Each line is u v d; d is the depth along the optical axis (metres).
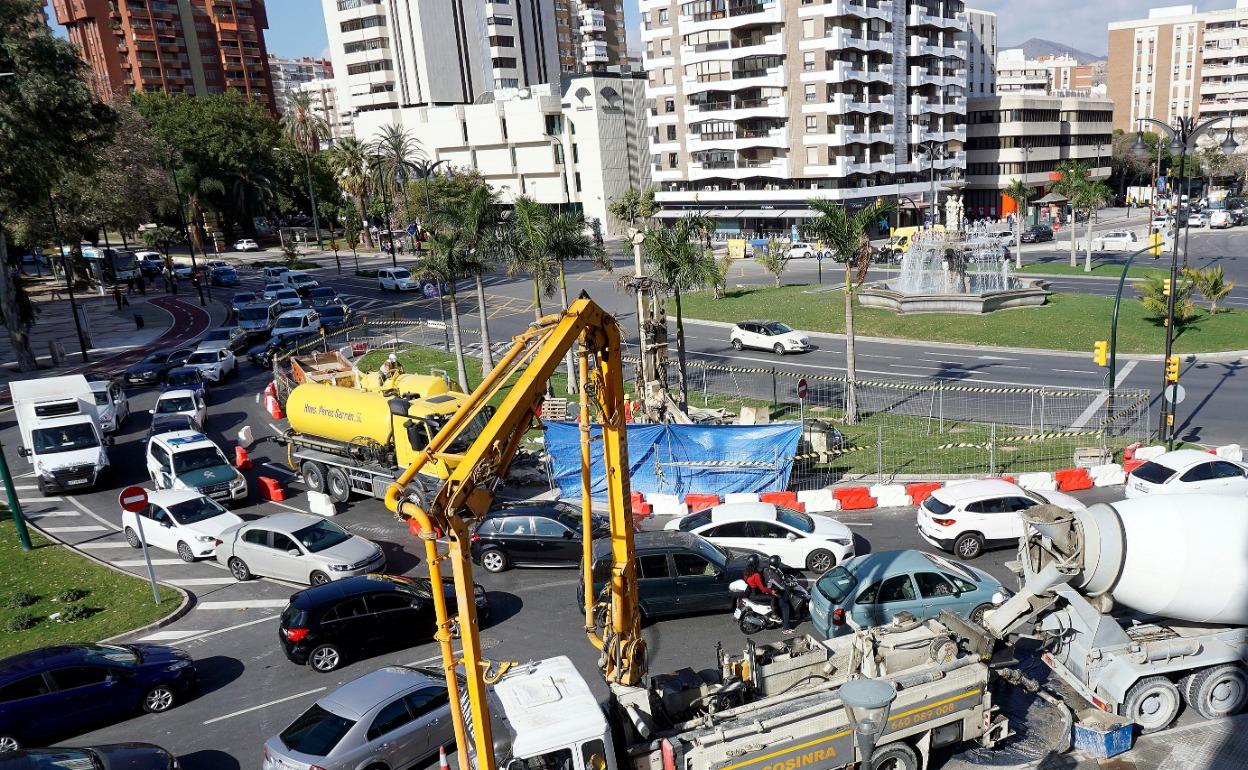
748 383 36.59
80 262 79.06
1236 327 40.31
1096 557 12.16
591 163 107.38
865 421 30.34
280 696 15.32
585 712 10.76
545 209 34.31
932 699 11.54
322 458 25.73
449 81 125.75
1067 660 13.02
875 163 89.56
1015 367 36.69
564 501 24.42
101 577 21.17
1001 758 12.18
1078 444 26.67
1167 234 78.44
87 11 134.38
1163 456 20.81
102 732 14.40
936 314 47.38
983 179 107.06
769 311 52.06
